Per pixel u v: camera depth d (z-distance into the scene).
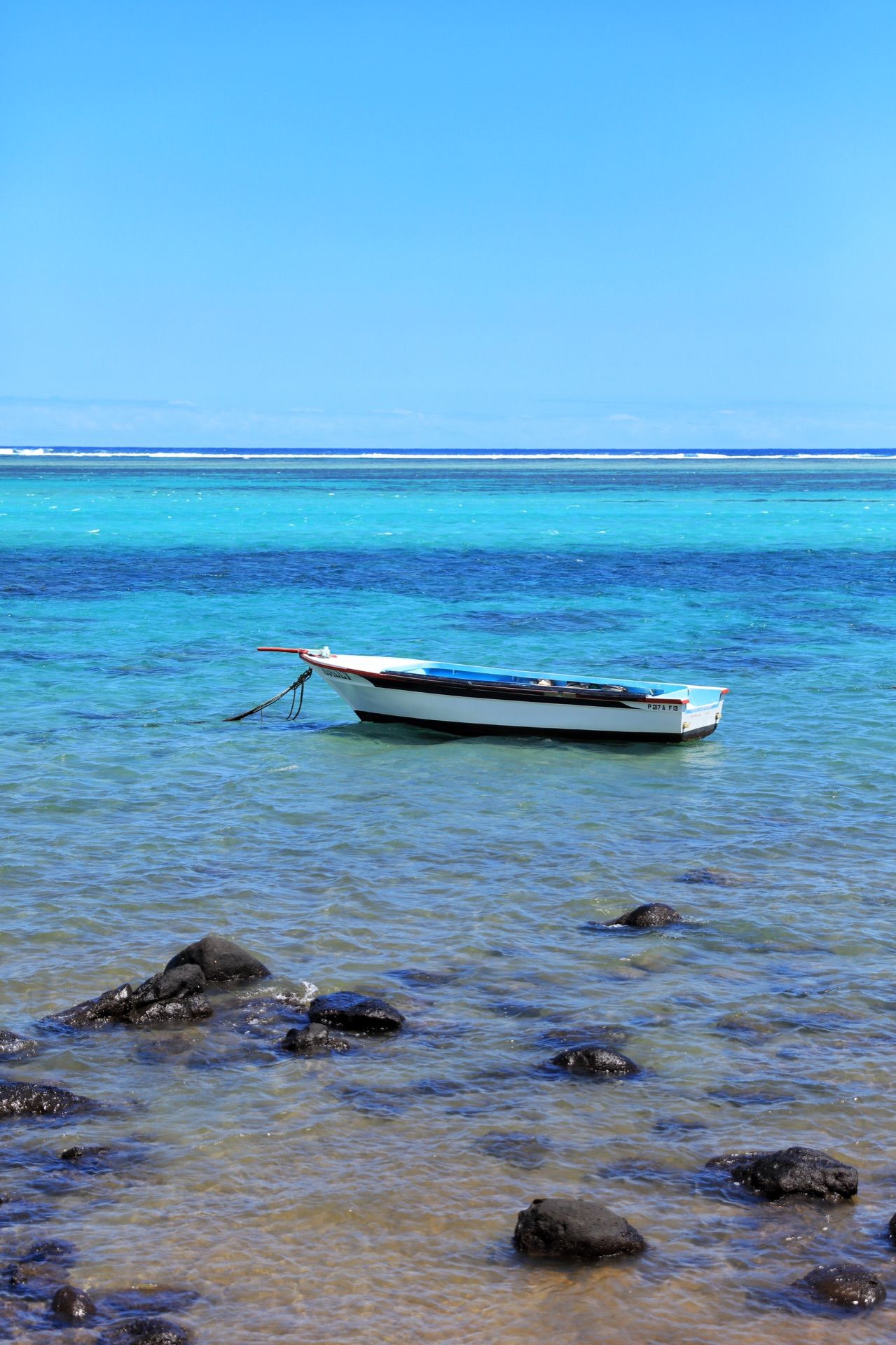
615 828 19.03
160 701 28.33
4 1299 8.28
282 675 31.61
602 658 34.62
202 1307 8.29
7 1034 11.89
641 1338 8.06
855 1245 9.04
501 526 88.19
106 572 55.53
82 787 20.95
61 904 15.55
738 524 92.19
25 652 34.50
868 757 23.27
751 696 29.12
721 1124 10.61
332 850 17.83
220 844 18.05
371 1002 12.41
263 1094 11.05
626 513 105.31
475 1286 8.56
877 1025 12.41
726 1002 12.93
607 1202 9.52
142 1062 11.60
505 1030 12.31
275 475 198.50
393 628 40.03
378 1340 8.01
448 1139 10.36
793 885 16.50
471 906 15.66
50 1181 9.69
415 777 22.11
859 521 96.06
